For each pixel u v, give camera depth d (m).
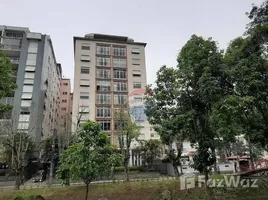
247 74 13.59
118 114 37.72
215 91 13.99
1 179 32.75
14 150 26.36
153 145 42.28
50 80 52.88
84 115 47.31
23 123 38.78
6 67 14.60
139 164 44.50
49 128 50.62
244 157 39.97
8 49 44.56
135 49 56.28
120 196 21.14
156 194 21.31
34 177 33.62
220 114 13.96
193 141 17.92
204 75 14.36
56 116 63.16
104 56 53.69
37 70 44.31
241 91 14.12
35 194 20.45
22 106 41.03
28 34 46.34
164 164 39.53
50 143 35.41
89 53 52.75
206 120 16.30
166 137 22.73
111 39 56.97
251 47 14.44
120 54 55.09
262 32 13.81
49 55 51.62
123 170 36.47
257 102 13.97
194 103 16.59
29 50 45.53
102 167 14.50
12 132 26.64
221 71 14.61
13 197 20.11
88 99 49.06
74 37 53.28
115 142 44.50
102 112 48.75
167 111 21.38
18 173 24.20
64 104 78.00
